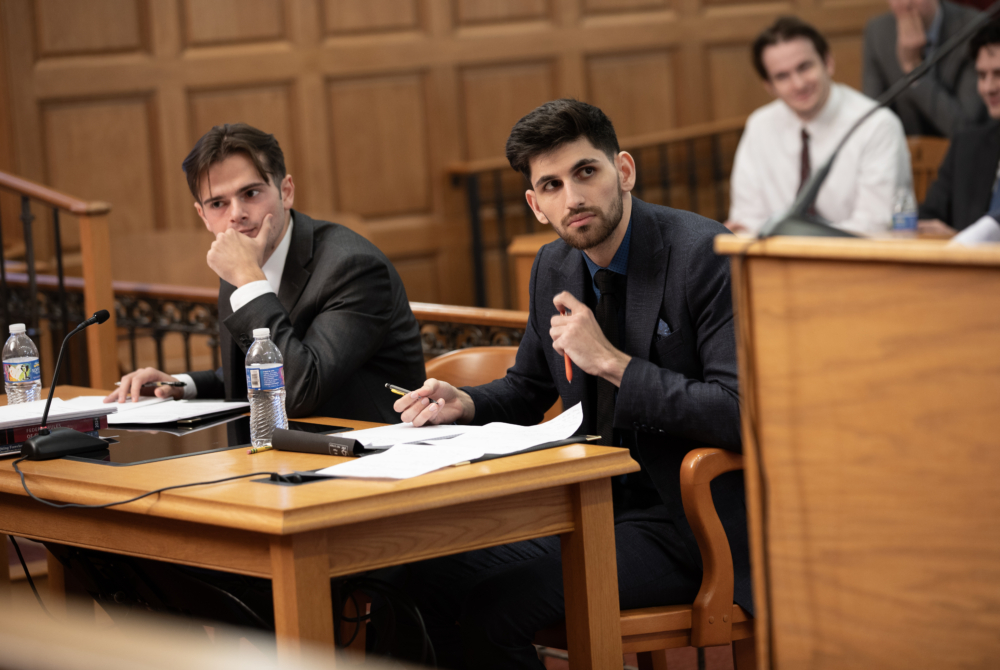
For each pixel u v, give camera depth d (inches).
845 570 77.8
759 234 78.2
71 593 137.7
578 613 99.4
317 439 103.8
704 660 154.6
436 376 151.8
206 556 90.0
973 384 70.4
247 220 134.5
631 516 118.7
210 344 247.8
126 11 337.4
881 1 410.0
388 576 122.3
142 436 118.2
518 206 388.8
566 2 383.9
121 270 335.6
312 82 358.6
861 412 75.6
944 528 72.8
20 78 324.5
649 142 388.5
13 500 105.1
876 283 73.8
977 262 68.1
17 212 324.5
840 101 271.4
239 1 349.4
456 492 88.9
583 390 124.2
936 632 73.8
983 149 238.8
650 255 118.3
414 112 372.2
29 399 138.9
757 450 80.7
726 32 400.2
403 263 374.6
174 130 344.2
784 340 78.7
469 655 108.6
